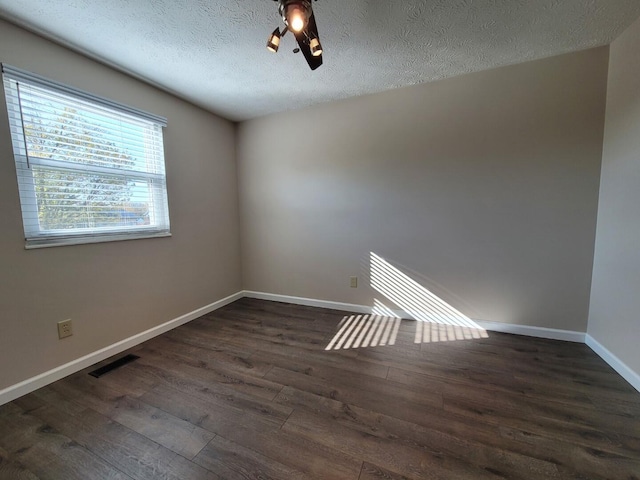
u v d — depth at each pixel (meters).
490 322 2.48
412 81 2.45
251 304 3.31
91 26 1.65
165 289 2.56
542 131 2.17
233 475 1.14
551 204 2.20
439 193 2.53
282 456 1.22
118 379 1.82
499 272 2.41
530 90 2.17
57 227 1.81
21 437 1.34
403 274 2.75
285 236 3.27
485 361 1.98
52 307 1.79
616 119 1.88
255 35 1.77
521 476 1.12
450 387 1.69
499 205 2.35
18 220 1.63
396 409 1.51
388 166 2.70
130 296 2.26
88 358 1.98
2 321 1.58
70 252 1.87
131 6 1.49
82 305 1.95
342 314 2.95
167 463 1.20
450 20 1.66
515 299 2.38
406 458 1.21
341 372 1.87
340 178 2.92
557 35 1.82
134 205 2.29
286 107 2.97
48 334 1.77
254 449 1.26
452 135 2.44
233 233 3.41
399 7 1.55
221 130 3.19
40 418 1.46
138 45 1.84
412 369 1.89
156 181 2.47
